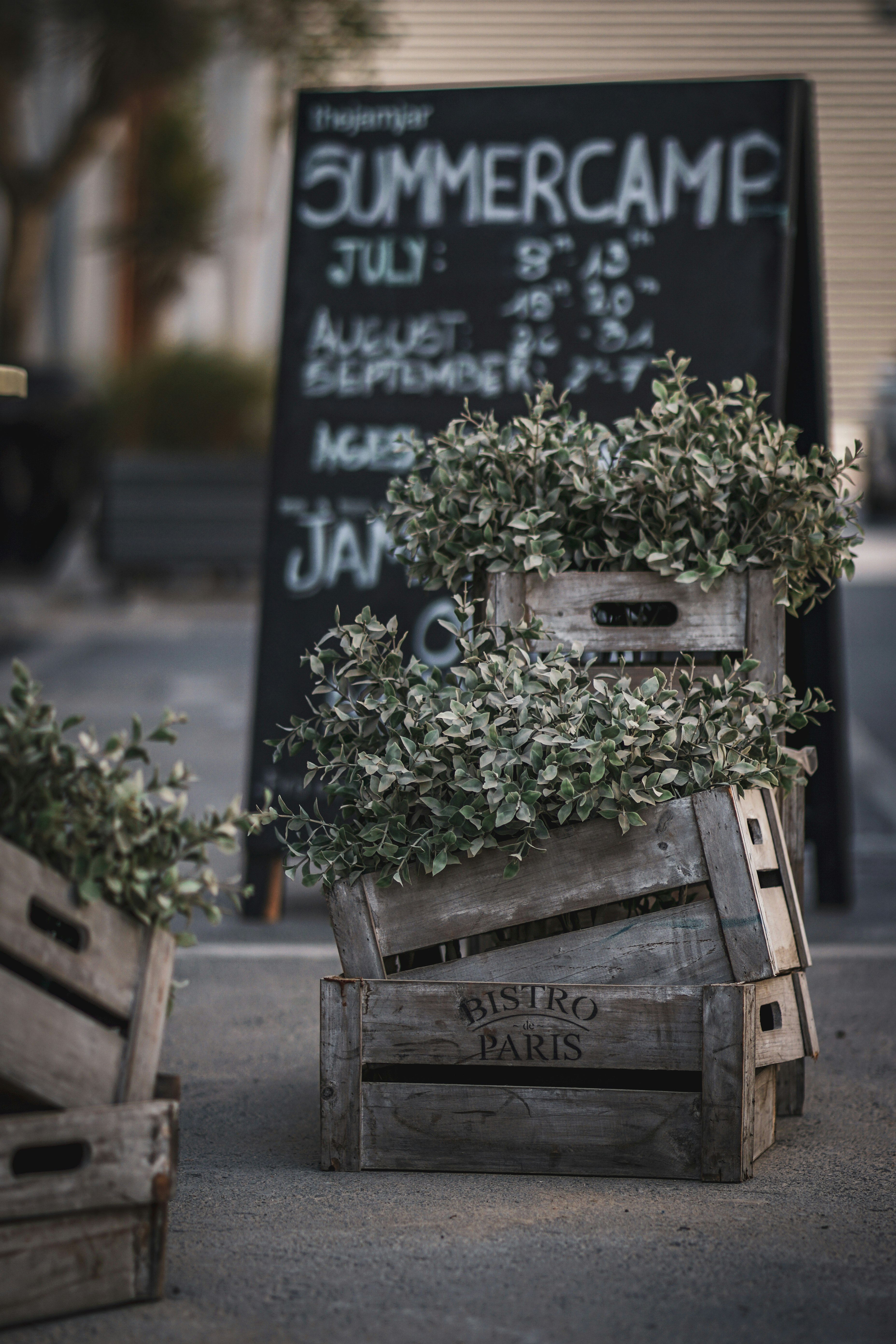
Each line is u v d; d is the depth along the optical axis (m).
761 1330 2.65
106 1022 3.08
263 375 17.55
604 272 5.96
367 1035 3.42
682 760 3.47
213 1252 2.97
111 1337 2.62
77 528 19.30
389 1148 3.41
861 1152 3.52
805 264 5.96
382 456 6.01
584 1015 3.36
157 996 2.86
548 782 3.37
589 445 3.95
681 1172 3.33
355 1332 2.65
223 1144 3.59
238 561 15.97
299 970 5.16
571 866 3.45
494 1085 3.41
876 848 7.26
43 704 2.88
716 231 5.89
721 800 3.38
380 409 6.04
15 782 2.74
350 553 5.96
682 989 3.33
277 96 14.39
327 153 6.20
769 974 3.34
